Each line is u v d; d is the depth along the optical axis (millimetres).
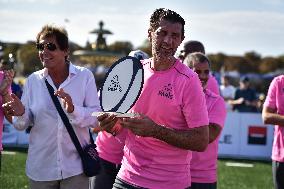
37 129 4996
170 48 4051
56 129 4949
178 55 6527
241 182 11758
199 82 4148
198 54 5391
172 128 4113
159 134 3959
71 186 5023
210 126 5289
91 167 5004
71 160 4996
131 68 4121
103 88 4215
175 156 4160
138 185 4195
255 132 16031
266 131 16000
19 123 4973
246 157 16031
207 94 5406
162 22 4031
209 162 5418
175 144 4023
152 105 4125
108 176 5621
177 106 4094
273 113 6234
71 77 5035
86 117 4902
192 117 4062
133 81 4094
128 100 4086
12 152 14156
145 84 4148
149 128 3918
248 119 16031
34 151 5027
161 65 4133
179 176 4176
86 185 5098
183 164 4203
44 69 5031
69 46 5062
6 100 5363
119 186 4336
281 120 6113
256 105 18953
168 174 4156
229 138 16125
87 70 5145
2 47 12656
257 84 34375
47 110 4945
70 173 4980
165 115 4117
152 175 4164
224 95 19938
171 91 4094
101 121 4055
